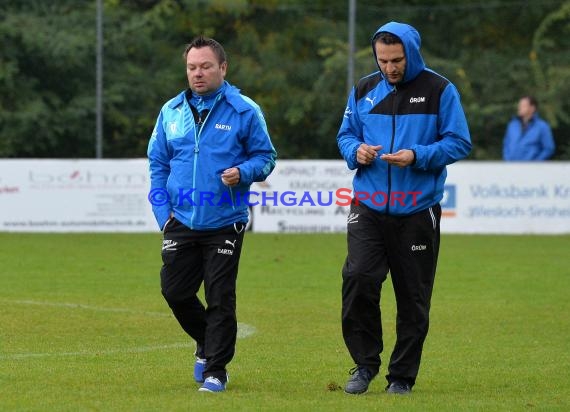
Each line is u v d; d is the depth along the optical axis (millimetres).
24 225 59188
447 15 88312
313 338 29266
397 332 21641
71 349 27094
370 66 79562
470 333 30297
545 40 86062
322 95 79125
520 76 83062
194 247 21984
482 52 86312
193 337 22812
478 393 21797
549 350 27547
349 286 21266
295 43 86312
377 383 23047
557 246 53688
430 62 82875
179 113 22047
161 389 21875
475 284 40844
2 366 24531
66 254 49594
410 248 21219
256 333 30047
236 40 86312
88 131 77125
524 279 42250
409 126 21156
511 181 59281
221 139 21781
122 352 26656
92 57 78938
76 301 35781
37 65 78688
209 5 85688
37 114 76062
